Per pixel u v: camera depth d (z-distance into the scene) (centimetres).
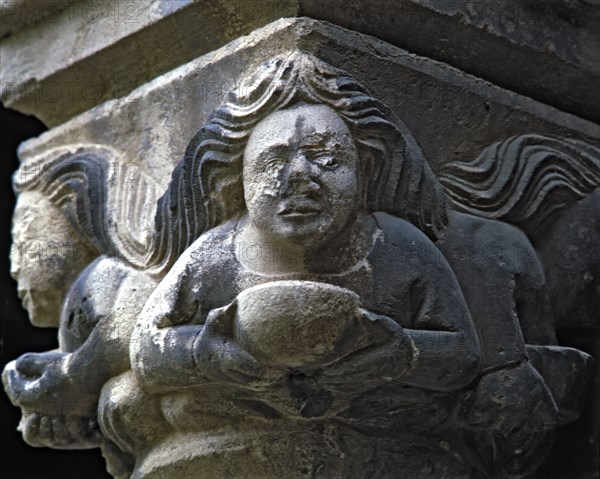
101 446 461
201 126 439
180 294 413
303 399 407
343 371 401
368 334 394
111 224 456
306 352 391
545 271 452
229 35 449
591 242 452
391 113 424
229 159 416
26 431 454
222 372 401
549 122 463
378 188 416
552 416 429
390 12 438
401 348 399
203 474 425
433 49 450
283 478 420
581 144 465
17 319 702
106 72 482
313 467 420
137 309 438
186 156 423
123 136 470
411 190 420
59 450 693
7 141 716
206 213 424
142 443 437
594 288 452
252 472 421
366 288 407
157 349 413
